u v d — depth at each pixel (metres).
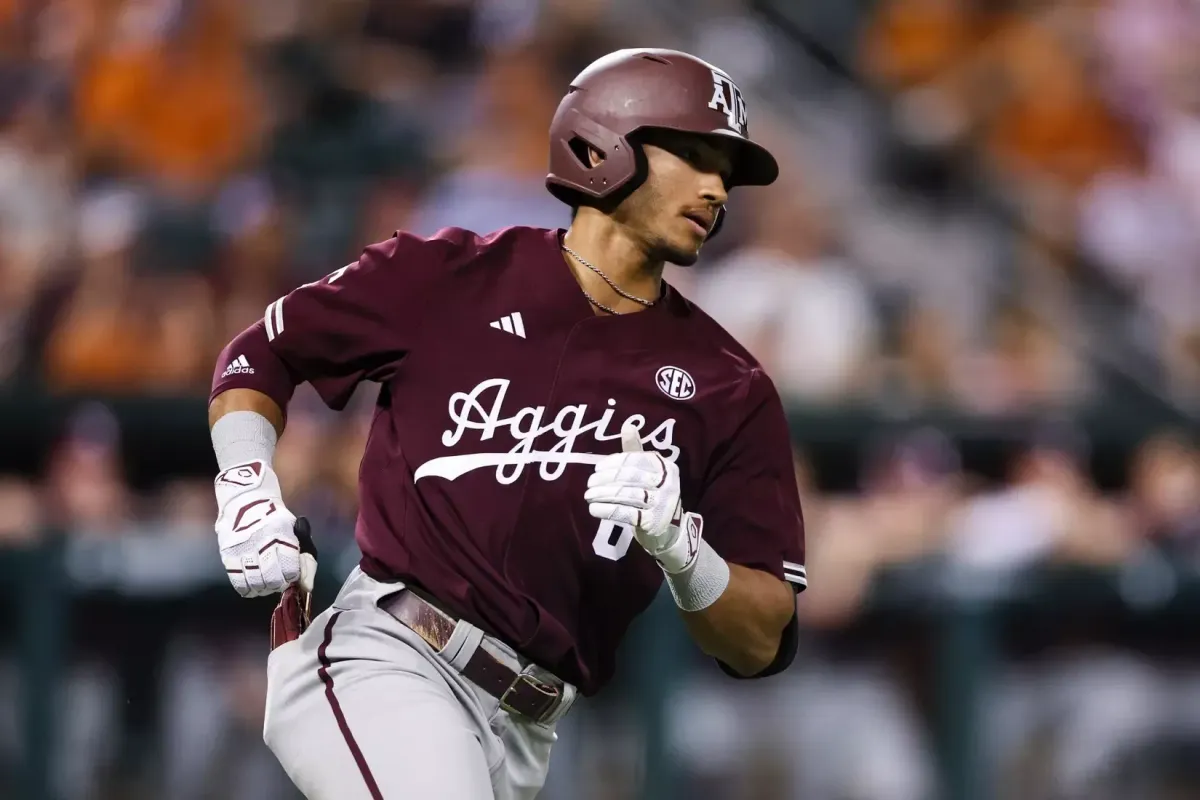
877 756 22.89
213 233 27.05
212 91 29.64
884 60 36.44
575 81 11.80
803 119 33.66
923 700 23.17
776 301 27.23
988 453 26.36
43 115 29.00
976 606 23.34
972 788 23.05
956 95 35.19
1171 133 36.12
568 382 11.27
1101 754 23.45
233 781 21.56
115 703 21.48
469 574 10.95
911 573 23.47
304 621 11.26
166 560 21.83
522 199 27.61
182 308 25.97
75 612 21.50
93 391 24.64
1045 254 32.69
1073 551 24.94
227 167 29.33
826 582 23.33
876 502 24.56
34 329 25.80
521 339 11.31
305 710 10.84
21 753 21.20
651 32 32.59
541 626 10.97
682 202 11.48
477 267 11.49
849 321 27.41
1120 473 27.48
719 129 11.34
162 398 24.38
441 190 28.52
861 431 25.84
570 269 11.70
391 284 11.30
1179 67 37.00
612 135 11.38
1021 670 23.42
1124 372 29.95
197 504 23.38
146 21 29.83
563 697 11.34
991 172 33.84
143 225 26.45
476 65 32.47
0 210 26.52
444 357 11.24
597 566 11.27
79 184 27.95
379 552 11.08
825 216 30.12
